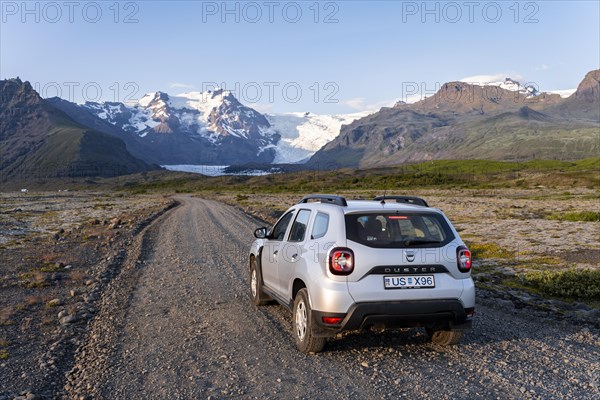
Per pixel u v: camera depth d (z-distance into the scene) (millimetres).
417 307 6375
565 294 10445
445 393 5516
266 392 5602
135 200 94562
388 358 6711
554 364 6457
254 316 9023
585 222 27859
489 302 9938
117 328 8422
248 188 182000
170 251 18438
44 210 54375
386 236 6594
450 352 6961
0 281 12609
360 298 6305
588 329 8070
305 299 6840
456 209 46000
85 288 11836
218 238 22547
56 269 14508
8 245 20344
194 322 8680
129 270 14406
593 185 115562
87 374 6309
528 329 8117
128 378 6125
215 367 6438
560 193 91562
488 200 67438
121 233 25016
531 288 11367
